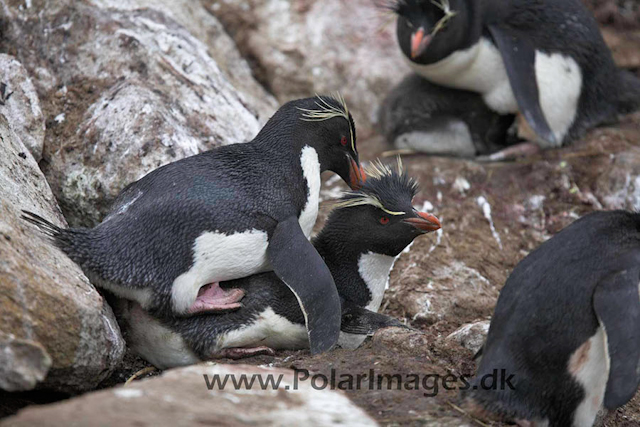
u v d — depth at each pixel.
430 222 14.32
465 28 20.34
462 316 16.62
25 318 10.88
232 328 13.59
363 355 13.07
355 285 14.88
